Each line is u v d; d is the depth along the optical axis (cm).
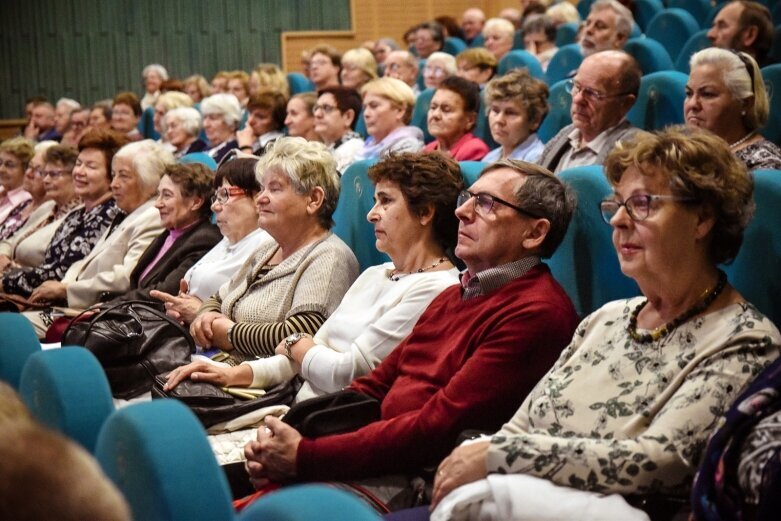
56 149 313
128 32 667
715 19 281
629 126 224
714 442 95
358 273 189
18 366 128
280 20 671
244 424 157
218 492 73
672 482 103
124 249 257
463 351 136
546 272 141
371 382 148
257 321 187
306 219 190
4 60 658
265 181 190
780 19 334
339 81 460
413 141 299
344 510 56
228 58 672
